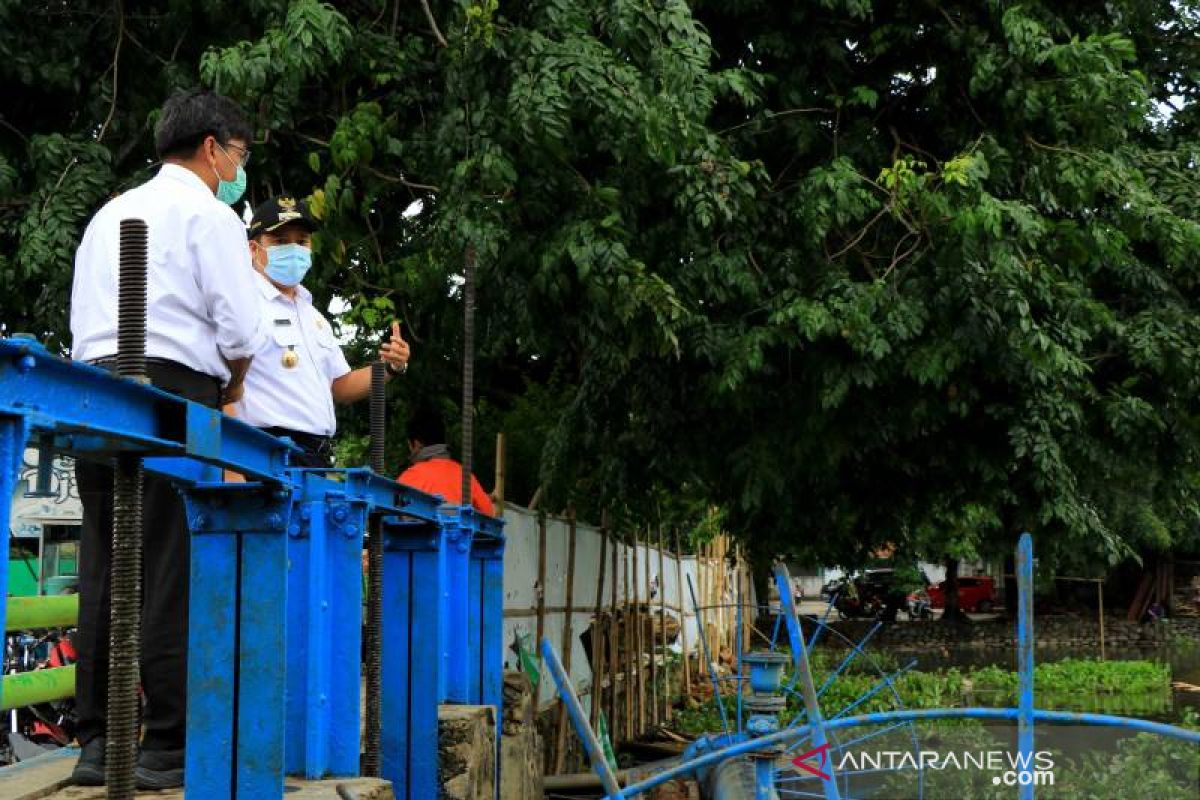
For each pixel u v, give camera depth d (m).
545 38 7.44
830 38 9.70
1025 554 3.39
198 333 3.80
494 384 13.93
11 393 2.21
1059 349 8.84
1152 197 9.35
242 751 3.47
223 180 4.06
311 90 8.82
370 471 4.42
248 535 3.51
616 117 7.30
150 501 3.72
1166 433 10.44
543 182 7.94
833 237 9.80
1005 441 10.40
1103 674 22.86
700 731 14.84
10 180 8.19
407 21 9.01
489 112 7.57
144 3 8.85
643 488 11.74
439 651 5.48
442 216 7.69
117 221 3.84
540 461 12.05
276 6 7.85
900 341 9.12
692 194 8.02
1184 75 11.54
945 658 31.53
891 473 11.55
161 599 3.73
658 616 17.19
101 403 2.50
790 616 3.59
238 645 3.50
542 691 10.36
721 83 8.21
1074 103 9.21
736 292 9.22
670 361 9.85
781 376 9.99
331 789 4.04
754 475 10.07
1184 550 41.34
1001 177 9.23
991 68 9.15
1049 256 9.72
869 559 12.76
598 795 9.59
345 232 8.53
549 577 11.27
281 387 5.19
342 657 4.39
